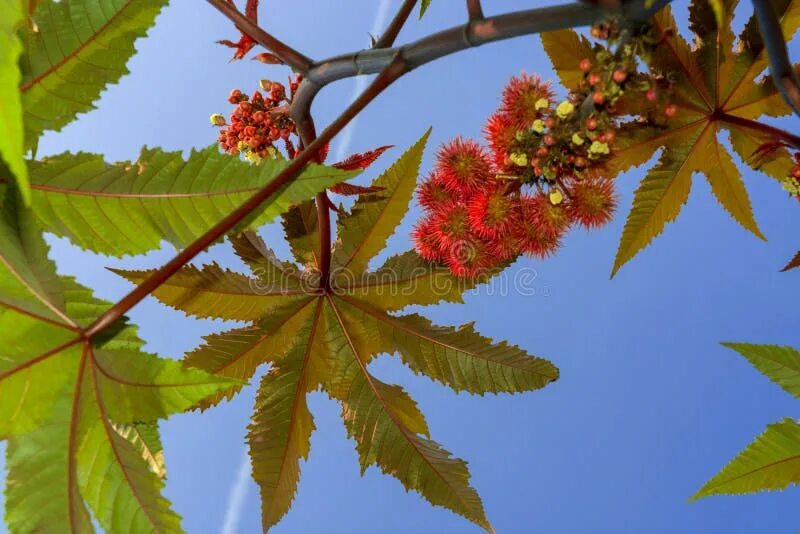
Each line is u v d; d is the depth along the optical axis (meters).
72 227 0.44
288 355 0.58
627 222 0.56
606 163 0.51
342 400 0.58
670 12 0.52
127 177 0.44
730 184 0.56
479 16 0.45
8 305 0.42
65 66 0.42
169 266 0.44
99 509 0.43
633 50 0.45
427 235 0.55
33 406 0.42
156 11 0.42
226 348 0.57
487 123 0.51
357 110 0.46
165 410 0.44
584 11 0.44
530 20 0.44
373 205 0.57
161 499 0.44
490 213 0.51
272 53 0.51
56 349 0.43
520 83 0.50
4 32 0.20
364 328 0.59
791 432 0.52
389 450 0.58
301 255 0.59
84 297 0.44
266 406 0.57
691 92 0.54
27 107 0.42
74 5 0.42
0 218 0.42
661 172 0.56
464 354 0.58
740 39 0.54
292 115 0.53
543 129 0.48
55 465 0.43
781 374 0.53
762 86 0.54
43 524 0.42
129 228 0.44
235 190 0.44
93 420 0.43
